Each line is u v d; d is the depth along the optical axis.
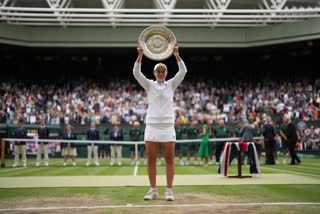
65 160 19.48
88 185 9.22
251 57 40.66
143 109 32.88
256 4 32.66
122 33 33.66
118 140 20.06
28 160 25.20
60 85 37.41
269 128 19.16
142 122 31.16
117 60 40.47
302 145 28.69
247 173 13.36
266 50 37.53
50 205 6.18
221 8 28.34
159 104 6.81
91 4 32.00
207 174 12.73
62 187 8.81
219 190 8.05
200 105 34.78
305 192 7.69
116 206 5.98
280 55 39.78
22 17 30.66
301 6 32.03
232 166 17.59
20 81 37.47
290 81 37.62
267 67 40.22
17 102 33.34
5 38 32.38
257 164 11.66
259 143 20.42
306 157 27.56
